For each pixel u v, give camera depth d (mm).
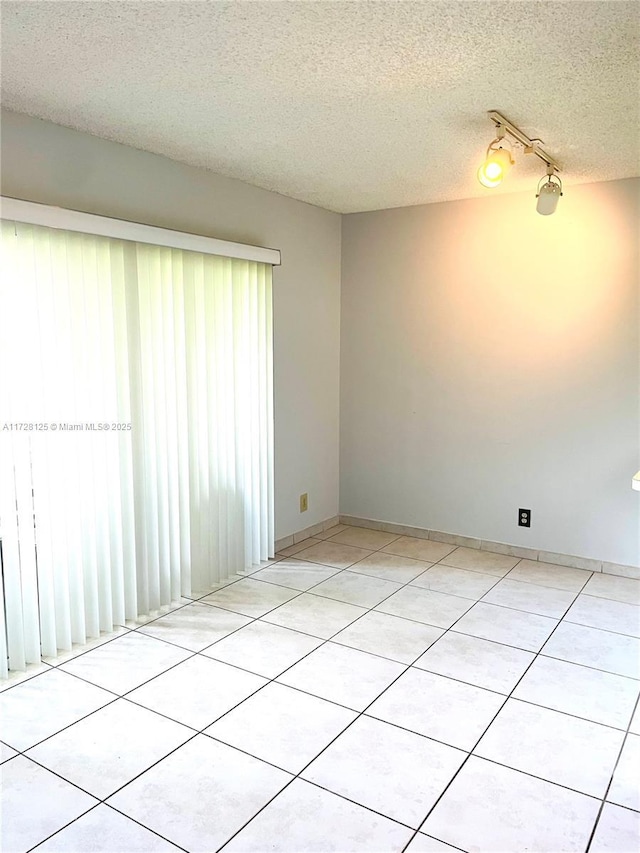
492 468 4344
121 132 2928
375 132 2920
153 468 3297
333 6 1829
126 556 3217
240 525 3943
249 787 2086
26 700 2568
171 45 2080
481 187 3934
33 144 2740
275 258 3949
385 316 4652
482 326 4270
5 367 2637
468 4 1811
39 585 2846
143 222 3234
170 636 3123
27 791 2061
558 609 3463
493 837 1886
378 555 4320
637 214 3709
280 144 3102
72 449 2912
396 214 4523
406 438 4672
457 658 2920
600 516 4008
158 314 3260
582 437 4016
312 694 2623
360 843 1861
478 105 2588
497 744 2311
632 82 2348
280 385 4301
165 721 2436
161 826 1919
